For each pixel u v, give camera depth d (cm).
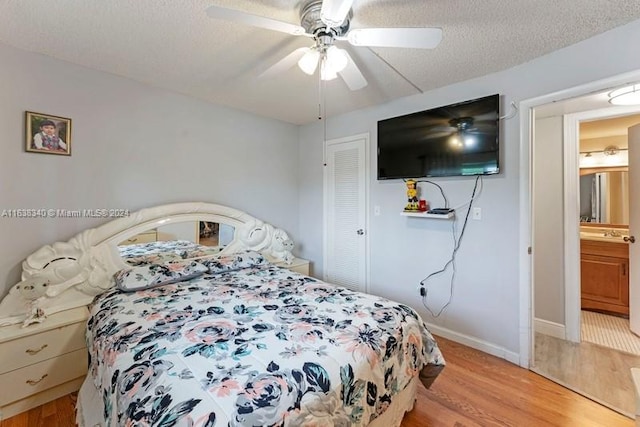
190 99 285
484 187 240
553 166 271
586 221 364
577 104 231
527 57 208
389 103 296
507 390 194
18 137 198
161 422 88
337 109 323
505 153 228
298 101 299
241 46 194
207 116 297
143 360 116
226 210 306
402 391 157
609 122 307
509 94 224
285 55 206
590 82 184
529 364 219
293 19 165
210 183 302
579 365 224
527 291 220
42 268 199
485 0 148
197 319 154
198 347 125
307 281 226
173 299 185
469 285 250
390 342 144
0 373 168
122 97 243
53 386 185
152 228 256
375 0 147
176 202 277
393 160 290
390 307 171
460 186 253
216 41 188
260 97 287
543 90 206
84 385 171
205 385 101
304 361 117
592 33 179
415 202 273
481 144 234
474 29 173
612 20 166
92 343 156
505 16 162
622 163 342
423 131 268
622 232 340
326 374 113
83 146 224
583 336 272
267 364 113
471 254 248
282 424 93
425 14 159
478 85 239
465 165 243
